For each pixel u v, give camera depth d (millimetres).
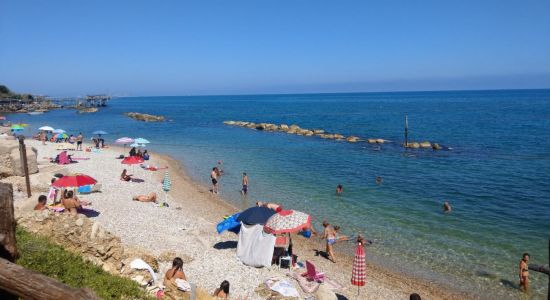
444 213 27141
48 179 26250
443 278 18422
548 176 36719
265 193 32781
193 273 16922
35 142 54250
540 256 20234
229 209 28531
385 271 19141
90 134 75312
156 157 49094
